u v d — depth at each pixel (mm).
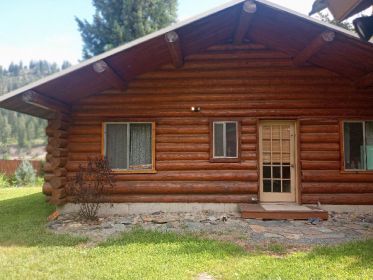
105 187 8688
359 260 4973
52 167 8312
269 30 7730
